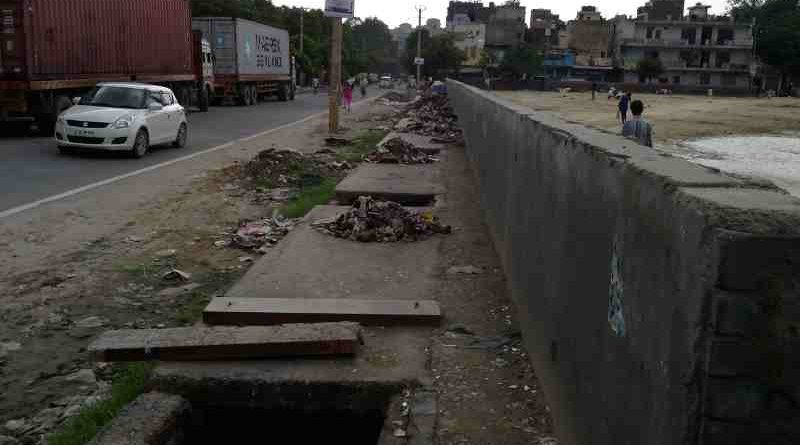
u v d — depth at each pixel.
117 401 3.84
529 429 3.42
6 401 4.04
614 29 97.88
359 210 7.71
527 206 4.59
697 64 91.56
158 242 7.75
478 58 104.56
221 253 7.39
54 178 11.53
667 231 1.81
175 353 4.11
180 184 11.54
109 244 7.56
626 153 2.55
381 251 6.64
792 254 1.47
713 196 1.68
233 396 3.89
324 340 4.13
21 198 9.70
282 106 40.62
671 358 1.74
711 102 63.12
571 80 95.06
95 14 20.27
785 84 89.19
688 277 1.64
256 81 42.09
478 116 10.55
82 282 6.20
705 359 1.56
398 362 4.12
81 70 19.53
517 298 4.92
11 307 5.50
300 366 4.04
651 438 1.90
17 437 3.66
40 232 7.90
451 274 5.93
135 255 7.17
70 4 18.84
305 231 7.42
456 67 101.62
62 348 4.77
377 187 10.12
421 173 11.79
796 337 1.49
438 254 6.59
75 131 14.26
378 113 34.50
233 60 38.12
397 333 4.62
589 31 98.00
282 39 47.00
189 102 30.75
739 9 100.94
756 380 1.52
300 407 3.88
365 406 3.85
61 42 18.41
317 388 3.85
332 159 15.25
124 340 4.22
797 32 83.88
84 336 4.98
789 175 17.31
